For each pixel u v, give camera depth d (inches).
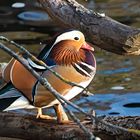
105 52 698.8
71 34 376.5
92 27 394.6
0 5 871.7
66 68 370.3
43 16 829.2
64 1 421.1
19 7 863.7
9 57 673.6
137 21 810.2
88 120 388.5
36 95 368.8
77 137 380.2
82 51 377.1
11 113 404.2
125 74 633.0
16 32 772.0
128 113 536.1
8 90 373.4
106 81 613.0
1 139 403.5
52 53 374.0
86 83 376.2
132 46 378.0
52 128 387.9
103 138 375.9
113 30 382.9
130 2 898.1
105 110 542.3
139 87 597.3
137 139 369.7
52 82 366.0
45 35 757.3
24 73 370.3
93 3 893.8
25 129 394.3
